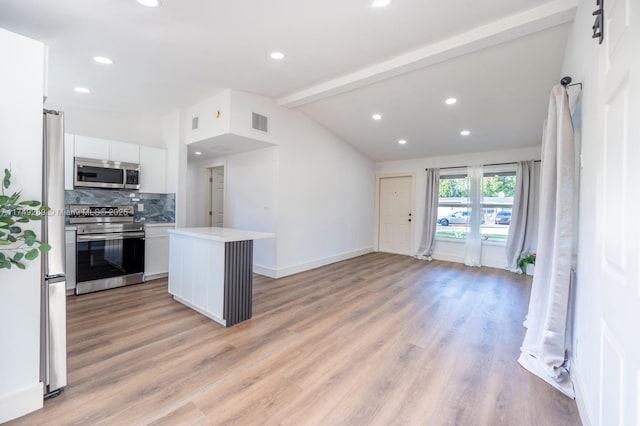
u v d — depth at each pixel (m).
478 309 3.21
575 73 2.07
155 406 1.62
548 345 1.95
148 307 3.12
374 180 6.88
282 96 4.01
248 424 1.50
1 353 1.47
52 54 2.74
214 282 2.78
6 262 1.35
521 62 2.87
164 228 4.30
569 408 1.66
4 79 1.48
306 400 1.70
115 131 4.37
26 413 1.54
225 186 5.25
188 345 2.32
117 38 2.49
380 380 1.90
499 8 2.18
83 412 1.56
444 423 1.54
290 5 2.10
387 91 3.66
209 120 3.95
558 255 1.91
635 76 0.78
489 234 5.48
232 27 2.36
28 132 1.55
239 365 2.04
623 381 0.86
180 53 2.77
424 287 4.02
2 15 2.15
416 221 6.32
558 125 1.96
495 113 3.97
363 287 3.98
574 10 2.04
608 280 1.03
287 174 4.48
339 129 5.15
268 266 4.48
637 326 0.75
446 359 2.17
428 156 6.12
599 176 1.19
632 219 0.80
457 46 2.53
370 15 2.23
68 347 2.26
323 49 2.73
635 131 0.78
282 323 2.78
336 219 5.58
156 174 4.42
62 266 1.73
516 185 5.02
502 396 1.76
